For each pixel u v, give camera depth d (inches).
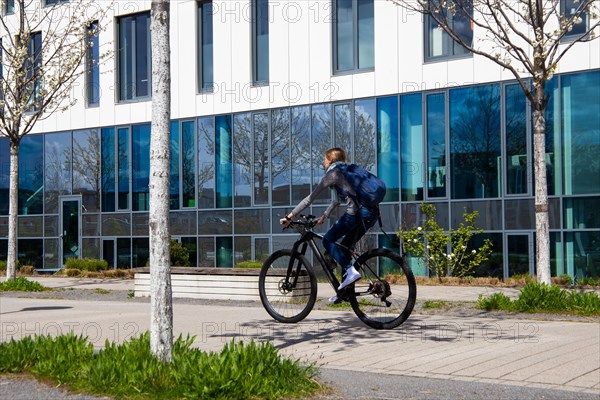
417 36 877.2
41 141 1175.6
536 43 529.3
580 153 783.1
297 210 371.9
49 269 1173.7
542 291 502.3
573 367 291.1
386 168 896.9
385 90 896.3
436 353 327.0
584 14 776.9
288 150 959.0
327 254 381.4
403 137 885.8
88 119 1128.2
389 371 288.0
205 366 244.8
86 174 1133.7
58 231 1163.9
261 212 979.9
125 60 1104.8
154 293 267.4
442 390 253.6
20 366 283.9
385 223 896.3
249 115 992.2
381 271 376.8
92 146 1126.4
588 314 474.9
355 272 362.3
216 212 1018.7
